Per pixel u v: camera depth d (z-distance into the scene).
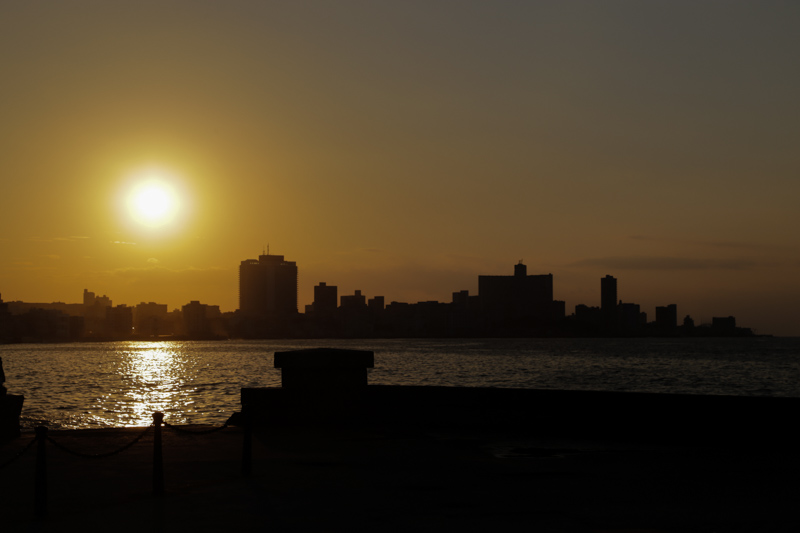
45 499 9.64
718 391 76.25
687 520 9.30
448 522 9.19
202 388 75.81
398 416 18.08
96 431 17.22
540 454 14.42
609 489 11.17
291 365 18.17
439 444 15.63
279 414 18.14
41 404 54.38
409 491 11.02
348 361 18.30
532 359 169.12
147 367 141.62
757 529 8.88
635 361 157.50
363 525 9.05
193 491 11.02
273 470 12.70
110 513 9.70
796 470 12.81
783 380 93.44
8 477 12.17
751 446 15.36
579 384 85.56
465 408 17.83
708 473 12.50
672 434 16.14
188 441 15.91
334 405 18.28
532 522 9.19
